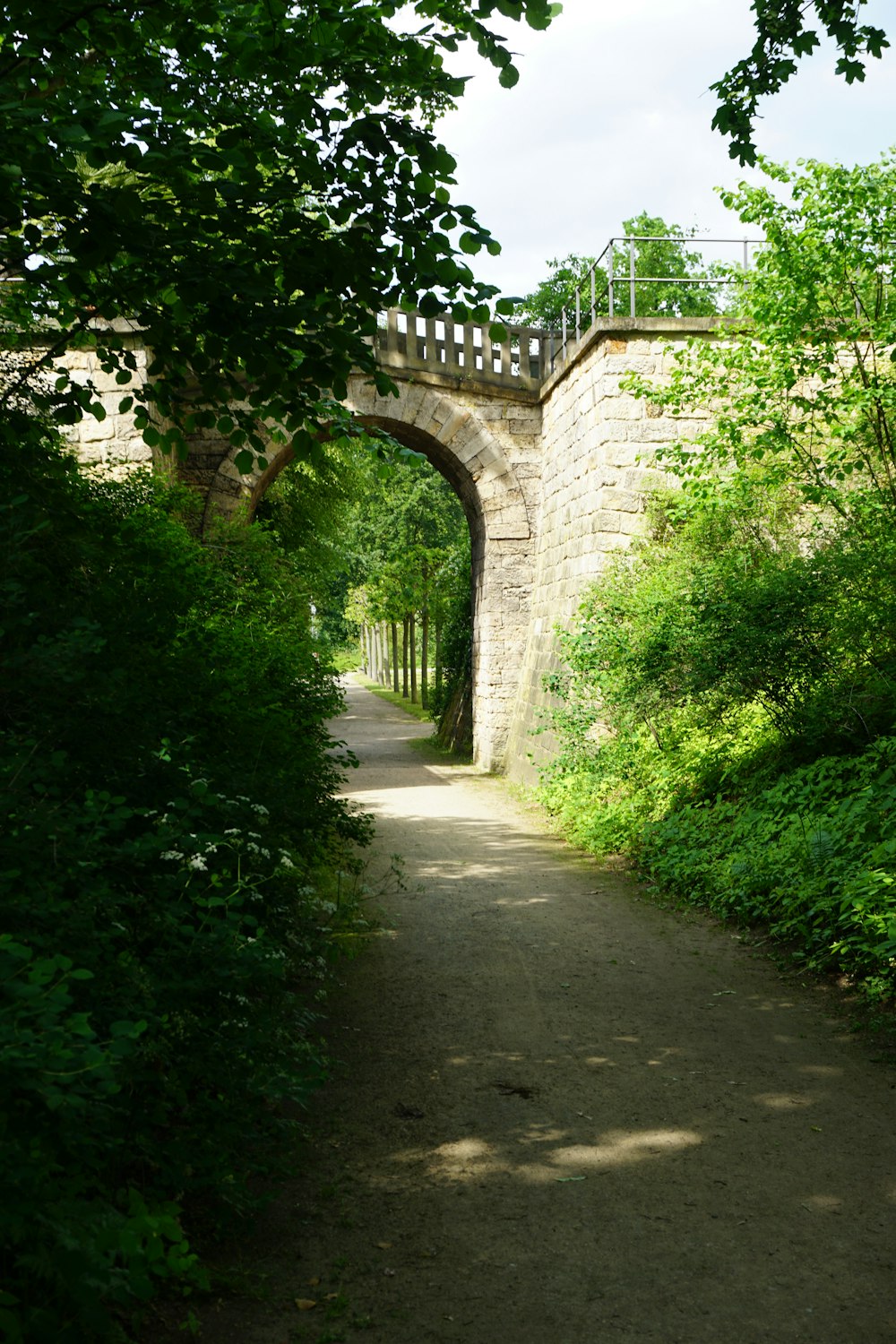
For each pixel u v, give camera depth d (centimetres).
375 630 6109
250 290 473
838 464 1160
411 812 1520
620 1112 482
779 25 673
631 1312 326
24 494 461
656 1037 584
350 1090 512
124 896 351
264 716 699
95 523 584
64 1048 237
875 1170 418
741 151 732
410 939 805
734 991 663
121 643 502
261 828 559
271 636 875
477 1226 382
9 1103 252
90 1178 304
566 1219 386
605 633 1300
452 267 510
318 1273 350
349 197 500
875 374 1140
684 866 962
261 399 560
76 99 477
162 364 584
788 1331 314
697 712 1166
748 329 1322
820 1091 500
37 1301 259
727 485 1227
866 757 908
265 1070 393
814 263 1091
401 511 3650
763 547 1251
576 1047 570
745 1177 415
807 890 759
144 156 432
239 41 485
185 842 364
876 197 1062
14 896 296
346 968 724
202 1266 340
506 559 2080
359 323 529
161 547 709
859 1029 583
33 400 566
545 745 1753
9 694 387
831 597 973
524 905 920
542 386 2030
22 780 324
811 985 665
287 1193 407
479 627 2197
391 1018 623
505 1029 603
